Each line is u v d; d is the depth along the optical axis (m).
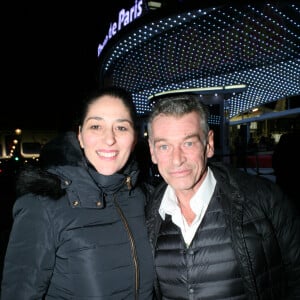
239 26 12.94
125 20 15.22
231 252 1.48
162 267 1.56
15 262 1.32
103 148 1.52
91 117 1.53
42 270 1.34
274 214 1.57
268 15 11.65
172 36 15.46
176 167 1.53
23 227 1.33
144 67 20.16
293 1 10.34
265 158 11.18
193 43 15.55
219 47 15.23
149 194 1.88
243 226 1.49
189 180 1.55
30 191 1.38
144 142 2.39
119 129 1.56
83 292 1.35
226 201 1.56
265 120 19.72
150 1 13.34
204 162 1.62
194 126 1.54
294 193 5.01
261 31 13.04
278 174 5.35
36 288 1.32
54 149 1.57
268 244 1.49
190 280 1.48
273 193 1.60
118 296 1.41
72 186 1.43
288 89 19.42
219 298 1.45
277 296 1.47
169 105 1.54
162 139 1.55
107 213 1.49
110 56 19.02
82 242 1.38
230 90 12.16
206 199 1.59
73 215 1.40
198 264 1.49
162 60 18.45
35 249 1.33
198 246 1.51
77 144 1.58
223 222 1.54
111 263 1.40
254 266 1.44
